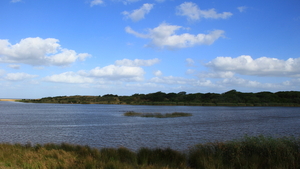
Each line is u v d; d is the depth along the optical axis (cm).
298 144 1546
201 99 17700
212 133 3369
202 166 1352
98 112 8950
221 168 1288
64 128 3975
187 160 1553
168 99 18950
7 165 1193
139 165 1321
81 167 1168
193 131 3569
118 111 9731
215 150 1583
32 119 5747
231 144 1598
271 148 1460
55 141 2717
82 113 8262
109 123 4806
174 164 1378
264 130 3806
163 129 3803
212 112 9000
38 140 2794
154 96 19462
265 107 14588
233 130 3747
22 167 1167
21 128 3969
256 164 1312
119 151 1627
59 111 9494
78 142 2644
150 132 3444
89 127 4106
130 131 3553
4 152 1444
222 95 17625
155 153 1559
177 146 2381
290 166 1290
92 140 2769
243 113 8388
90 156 1401
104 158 1412
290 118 6281
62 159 1330
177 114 6900
